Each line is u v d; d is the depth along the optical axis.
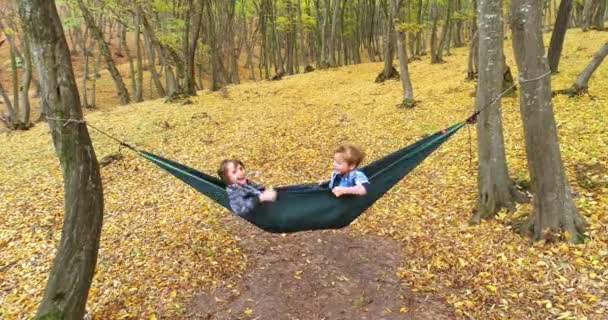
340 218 5.24
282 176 10.05
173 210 8.48
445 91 16.27
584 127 9.84
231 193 5.10
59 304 4.46
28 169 11.68
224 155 11.76
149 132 14.12
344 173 5.21
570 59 17.72
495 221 6.78
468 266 5.84
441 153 10.06
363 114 14.65
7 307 5.90
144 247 7.09
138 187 9.92
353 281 5.88
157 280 6.14
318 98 18.23
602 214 6.26
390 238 6.90
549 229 5.95
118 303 5.70
